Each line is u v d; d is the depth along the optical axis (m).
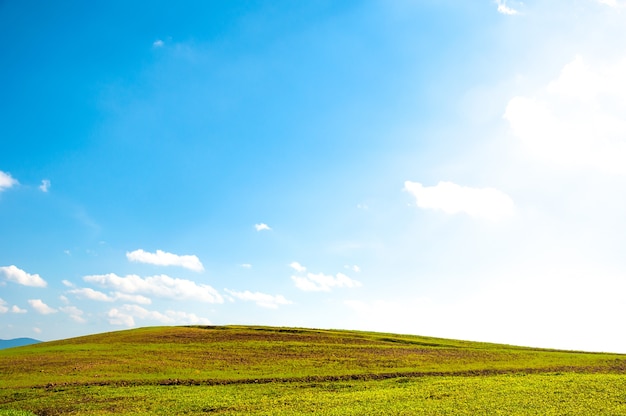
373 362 62.03
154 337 86.50
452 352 73.00
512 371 56.16
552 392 40.91
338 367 58.28
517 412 34.62
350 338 88.06
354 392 44.03
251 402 40.22
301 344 77.88
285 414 35.75
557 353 75.12
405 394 42.22
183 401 40.66
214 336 88.06
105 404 39.78
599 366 60.31
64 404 39.88
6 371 54.59
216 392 44.50
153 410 37.78
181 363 59.94
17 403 40.31
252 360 62.59
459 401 38.59
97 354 66.81
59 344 81.56
